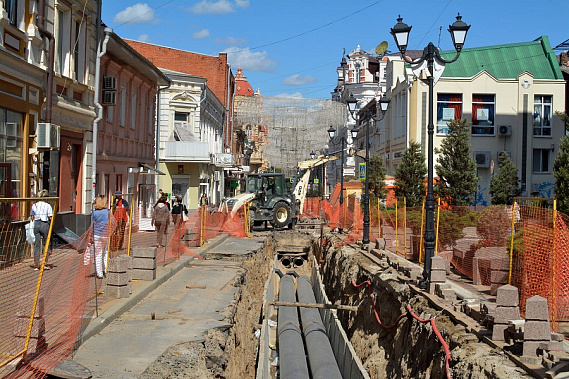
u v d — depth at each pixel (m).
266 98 51.53
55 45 17.14
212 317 10.67
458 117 35.44
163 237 17.77
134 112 27.91
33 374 6.66
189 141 36.41
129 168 26.53
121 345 8.59
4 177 14.20
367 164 22.67
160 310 11.15
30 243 8.78
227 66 50.84
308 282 26.02
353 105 23.16
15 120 14.89
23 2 15.05
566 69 38.84
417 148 28.52
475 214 15.82
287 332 16.78
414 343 11.09
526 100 35.16
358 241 25.45
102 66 22.44
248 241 27.42
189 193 37.44
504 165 28.47
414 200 26.88
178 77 36.59
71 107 18.30
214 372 8.58
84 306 9.22
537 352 7.67
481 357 8.13
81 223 19.33
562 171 19.64
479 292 12.31
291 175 49.84
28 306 6.99
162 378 7.38
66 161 18.59
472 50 38.72
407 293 12.96
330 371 12.99
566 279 9.30
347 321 18.44
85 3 19.16
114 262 11.44
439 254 15.55
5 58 13.77
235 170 54.94
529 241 10.14
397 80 40.16
